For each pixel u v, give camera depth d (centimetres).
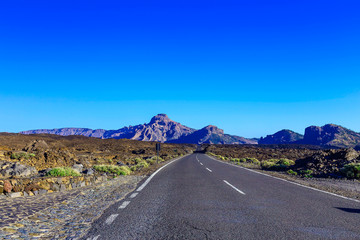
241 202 741
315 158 2034
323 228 495
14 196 735
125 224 518
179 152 7100
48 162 1761
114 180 1208
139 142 11931
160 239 432
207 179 1315
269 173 1698
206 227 499
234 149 8700
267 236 448
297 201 759
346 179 1395
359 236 452
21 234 452
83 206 683
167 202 738
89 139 10781
